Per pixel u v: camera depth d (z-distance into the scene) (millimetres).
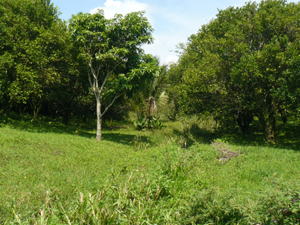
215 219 3430
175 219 3875
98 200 3932
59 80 14328
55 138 11109
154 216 4086
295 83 10445
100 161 8281
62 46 14609
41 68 13500
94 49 14047
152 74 13656
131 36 14078
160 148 10211
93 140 12727
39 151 8477
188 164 7090
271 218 3166
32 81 12523
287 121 19078
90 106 22188
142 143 11953
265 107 12633
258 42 13352
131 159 8828
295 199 3229
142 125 21109
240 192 5023
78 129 17766
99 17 13945
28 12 14539
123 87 13477
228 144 10883
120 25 13781
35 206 4258
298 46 10844
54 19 16453
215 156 8961
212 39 14047
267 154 9148
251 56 11562
